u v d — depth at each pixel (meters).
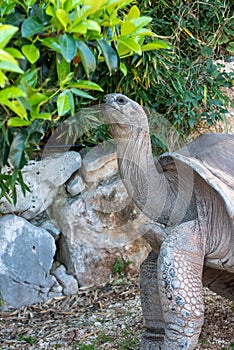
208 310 3.30
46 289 3.67
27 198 3.66
